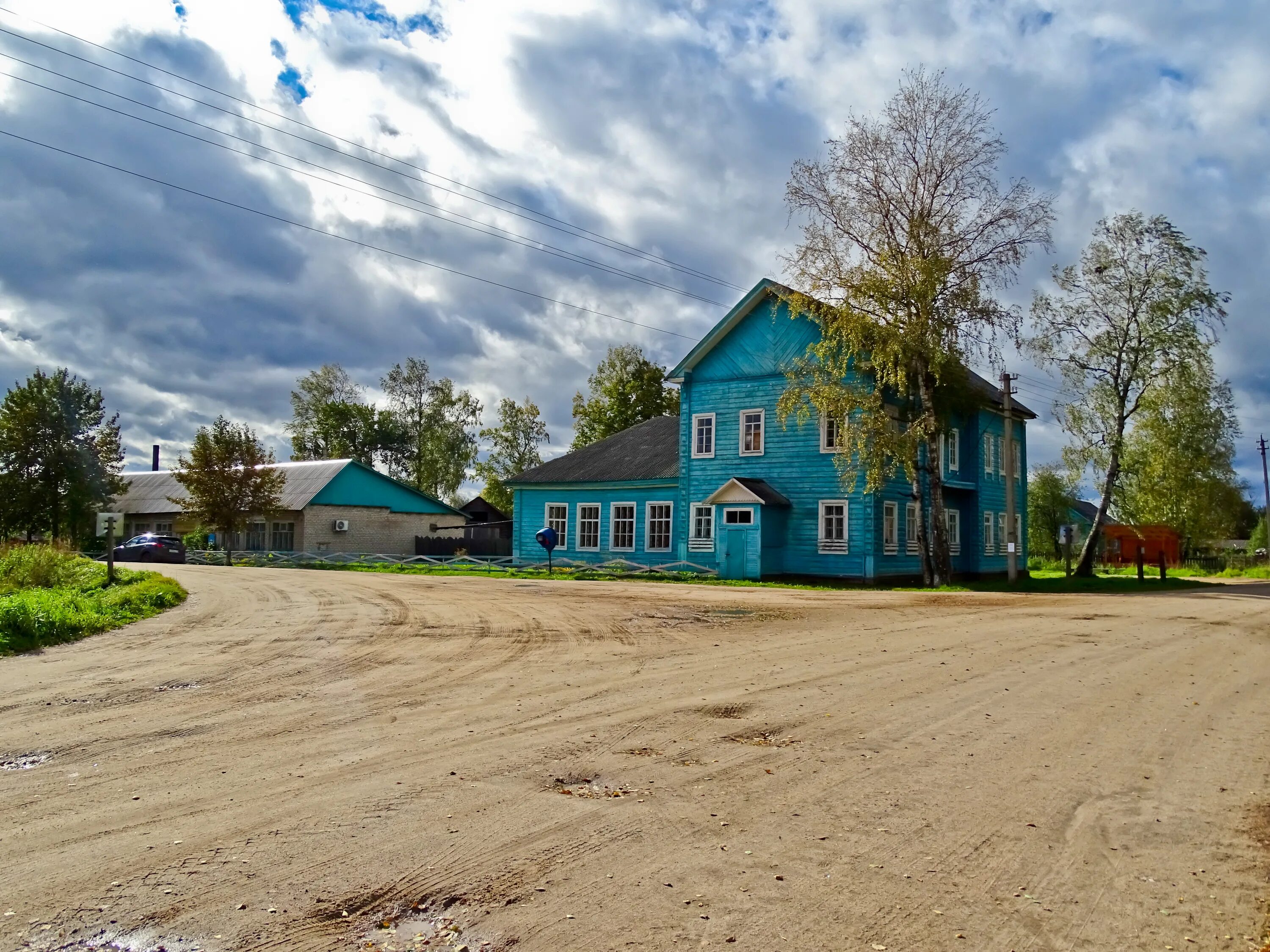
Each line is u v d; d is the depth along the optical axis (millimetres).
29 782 6195
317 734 7637
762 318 34969
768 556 33219
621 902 4293
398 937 3941
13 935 3928
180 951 3814
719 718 8336
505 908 4227
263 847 4945
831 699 9289
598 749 7156
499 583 29078
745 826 5375
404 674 10750
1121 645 14172
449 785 6133
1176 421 45219
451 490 77812
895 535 34000
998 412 39719
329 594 23641
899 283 29531
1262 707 9219
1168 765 6891
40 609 14820
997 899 4391
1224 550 82250
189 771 6469
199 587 26453
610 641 13953
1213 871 4789
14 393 48656
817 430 33375
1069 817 5617
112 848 4926
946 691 9820
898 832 5297
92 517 49188
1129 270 38344
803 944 3887
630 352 67062
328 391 84250
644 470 38156
